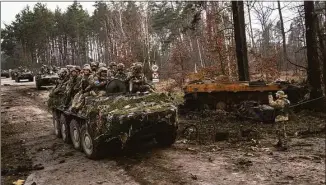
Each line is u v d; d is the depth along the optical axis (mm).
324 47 14438
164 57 37688
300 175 6840
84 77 9461
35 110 18188
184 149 9039
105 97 8625
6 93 26406
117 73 9406
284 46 24766
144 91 9258
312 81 14344
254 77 22156
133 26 33375
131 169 7621
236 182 6539
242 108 13047
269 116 11953
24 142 11312
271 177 6766
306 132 10570
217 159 8047
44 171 7984
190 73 20078
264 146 9188
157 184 6602
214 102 14219
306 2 14578
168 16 34969
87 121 8516
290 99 14258
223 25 22734
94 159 8555
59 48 63719
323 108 14055
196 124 12359
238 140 9891
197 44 28391
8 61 76250
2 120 15508
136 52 29547
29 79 38344
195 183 6547
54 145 10633
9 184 7281
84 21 57594
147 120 8078
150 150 9047
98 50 59906
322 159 7848
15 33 58844
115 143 8625
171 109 8492
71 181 7141
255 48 28969
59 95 11547
